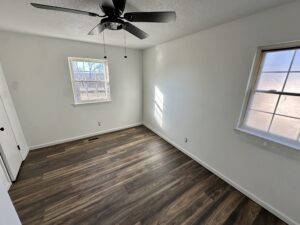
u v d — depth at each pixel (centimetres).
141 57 383
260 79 164
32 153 278
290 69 142
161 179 215
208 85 217
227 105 195
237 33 171
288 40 133
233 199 182
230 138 198
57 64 282
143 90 409
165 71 306
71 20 183
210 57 207
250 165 179
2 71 234
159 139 346
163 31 220
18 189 193
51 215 158
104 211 164
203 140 240
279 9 135
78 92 321
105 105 362
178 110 286
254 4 135
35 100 276
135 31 165
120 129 404
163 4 141
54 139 312
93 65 326
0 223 90
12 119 239
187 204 174
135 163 253
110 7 125
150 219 156
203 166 246
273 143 153
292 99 143
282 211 156
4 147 198
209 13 157
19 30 223
